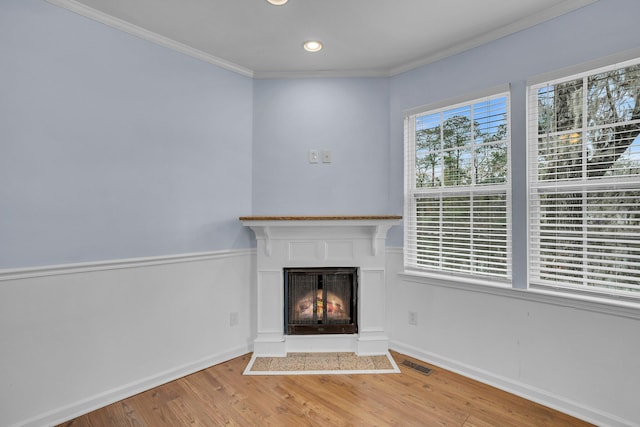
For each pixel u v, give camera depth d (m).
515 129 2.31
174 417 2.03
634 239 1.91
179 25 2.31
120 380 2.25
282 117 3.07
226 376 2.54
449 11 2.15
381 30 2.38
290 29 2.36
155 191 2.45
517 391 2.27
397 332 2.96
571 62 2.06
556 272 2.15
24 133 1.89
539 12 2.16
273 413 2.06
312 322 2.96
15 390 1.86
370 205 3.06
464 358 2.55
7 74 1.84
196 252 2.67
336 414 2.05
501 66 2.38
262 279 2.90
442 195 2.75
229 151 2.90
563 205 2.13
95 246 2.16
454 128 2.70
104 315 2.19
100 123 2.18
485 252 2.50
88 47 2.12
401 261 2.95
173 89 2.55
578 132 2.09
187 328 2.60
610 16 1.92
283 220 2.73
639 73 1.87
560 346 2.10
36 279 1.93
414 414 2.05
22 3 1.88
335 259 2.91
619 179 1.95
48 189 1.98
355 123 3.06
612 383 1.91
